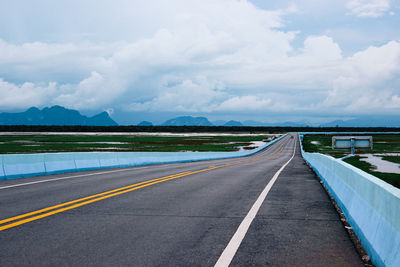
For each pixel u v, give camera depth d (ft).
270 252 14.58
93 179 42.19
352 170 20.94
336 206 24.93
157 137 436.35
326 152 183.93
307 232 17.80
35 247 14.94
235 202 26.40
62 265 12.82
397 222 11.41
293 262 13.44
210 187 35.24
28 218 20.45
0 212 22.15
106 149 187.11
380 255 12.36
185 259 13.61
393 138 445.37
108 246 15.16
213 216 21.42
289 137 545.85
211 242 15.92
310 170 61.00
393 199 11.91
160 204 25.31
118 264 12.98
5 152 147.33
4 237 16.42
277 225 19.24
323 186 36.83
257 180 42.55
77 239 16.17
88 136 436.76
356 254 14.44
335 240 16.42
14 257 13.65
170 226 18.81
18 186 34.96
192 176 47.32
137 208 23.76
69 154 54.75
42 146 208.03
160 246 15.24
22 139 318.04
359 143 139.74
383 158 128.16
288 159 127.44
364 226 15.60
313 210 23.47
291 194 30.71
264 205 25.22
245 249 14.97
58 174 49.42
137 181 40.16
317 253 14.53
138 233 17.34
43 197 28.04
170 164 83.66
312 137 571.28
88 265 12.85
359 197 18.17
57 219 20.27
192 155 111.96
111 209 23.35
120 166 68.90
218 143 322.14
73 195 29.22
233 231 17.89
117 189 33.04
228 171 57.31
